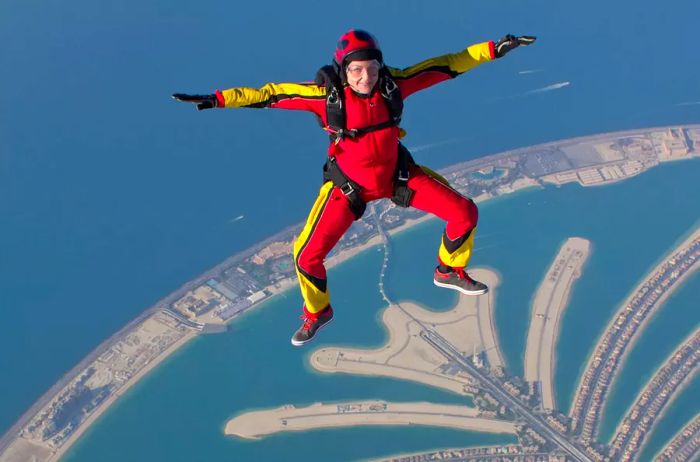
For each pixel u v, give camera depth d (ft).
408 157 27.58
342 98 25.30
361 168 26.40
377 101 25.36
